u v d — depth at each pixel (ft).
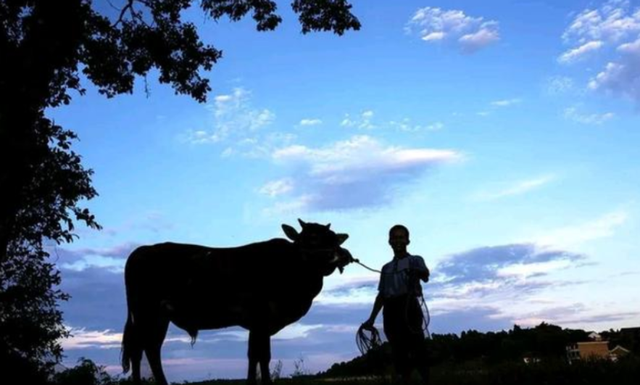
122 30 48.75
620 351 32.91
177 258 29.63
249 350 28.09
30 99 32.58
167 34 49.08
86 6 38.11
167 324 29.68
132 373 28.94
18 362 31.71
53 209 33.47
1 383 30.07
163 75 50.60
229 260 29.19
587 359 30.63
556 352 34.78
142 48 49.37
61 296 34.55
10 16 36.09
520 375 29.78
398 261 24.99
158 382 28.48
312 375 37.81
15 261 33.91
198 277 28.89
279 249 29.07
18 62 33.19
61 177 32.68
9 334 31.99
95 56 46.96
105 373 35.94
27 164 31.14
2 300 32.63
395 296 24.47
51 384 32.81
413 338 24.25
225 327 29.78
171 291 29.19
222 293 28.73
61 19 35.06
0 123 31.78
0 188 30.42
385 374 29.58
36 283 33.76
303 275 28.35
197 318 29.37
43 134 32.71
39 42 34.01
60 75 43.70
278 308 28.45
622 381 27.53
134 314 29.55
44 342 32.83
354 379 32.32
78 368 35.32
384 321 24.91
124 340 29.40
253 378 27.68
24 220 32.76
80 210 33.76
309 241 27.61
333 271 28.07
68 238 33.55
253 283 28.53
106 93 50.16
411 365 24.54
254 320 28.22
